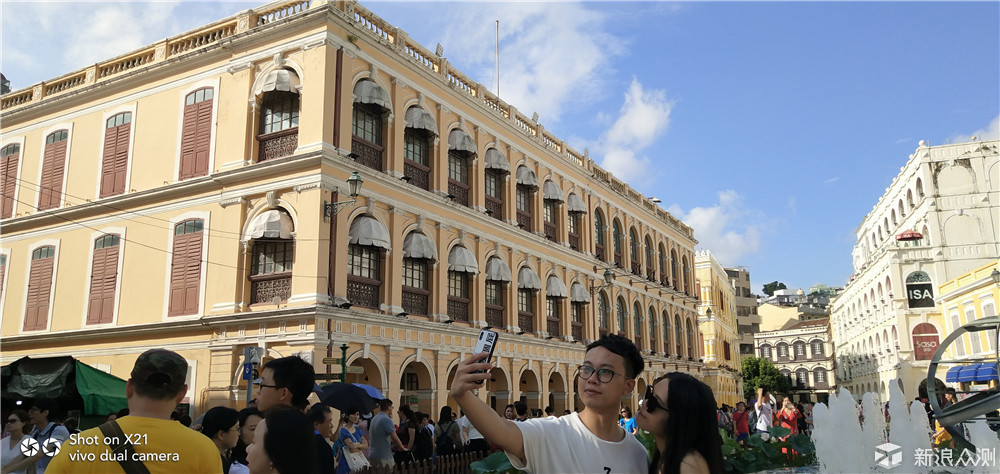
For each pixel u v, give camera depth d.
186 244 23.64
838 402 10.41
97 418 17.33
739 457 10.47
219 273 22.66
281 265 22.17
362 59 23.78
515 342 29.98
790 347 102.94
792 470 10.83
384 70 24.66
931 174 56.34
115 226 25.48
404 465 12.33
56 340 25.64
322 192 21.53
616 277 40.53
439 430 18.30
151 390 4.17
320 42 22.50
